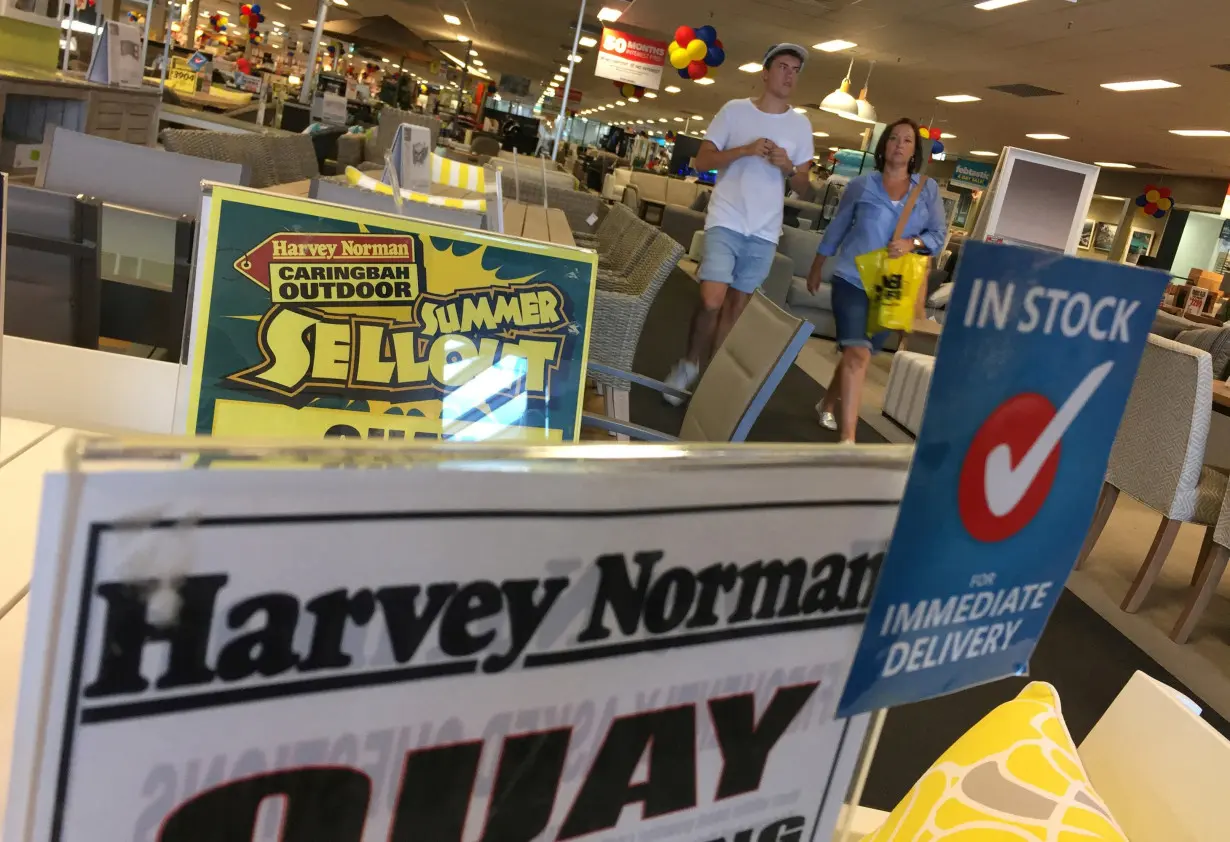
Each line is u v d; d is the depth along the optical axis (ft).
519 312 3.40
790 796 1.55
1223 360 21.25
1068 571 1.81
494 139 34.58
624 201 41.70
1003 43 34.12
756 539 1.30
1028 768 2.27
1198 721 2.44
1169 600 11.51
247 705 0.97
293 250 3.14
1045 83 40.11
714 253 13.42
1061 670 8.94
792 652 1.43
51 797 0.90
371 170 17.34
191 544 0.89
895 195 13.07
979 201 54.90
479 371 3.35
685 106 80.38
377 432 3.21
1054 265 1.49
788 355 5.06
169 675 0.92
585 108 106.63
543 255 3.43
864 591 1.47
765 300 5.98
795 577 1.37
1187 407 10.18
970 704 7.90
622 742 1.28
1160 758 2.47
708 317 13.92
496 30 58.65
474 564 1.05
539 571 1.11
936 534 1.53
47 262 5.07
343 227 3.20
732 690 1.38
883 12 33.19
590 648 1.19
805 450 1.30
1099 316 1.60
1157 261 57.36
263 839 1.03
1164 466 10.63
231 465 0.88
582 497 1.10
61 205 4.92
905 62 42.70
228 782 0.99
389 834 1.11
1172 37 27.76
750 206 13.28
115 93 16.35
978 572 1.63
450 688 1.09
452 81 62.80
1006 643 1.78
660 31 47.01
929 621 1.62
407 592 1.02
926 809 2.31
